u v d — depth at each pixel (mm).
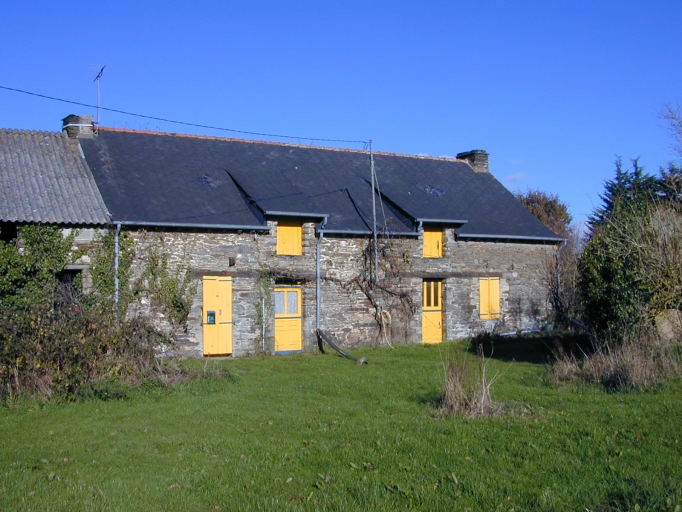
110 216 16016
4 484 6488
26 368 10602
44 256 15164
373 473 6762
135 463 7289
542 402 10047
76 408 10094
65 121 19281
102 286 15734
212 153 20609
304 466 7086
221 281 17406
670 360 11344
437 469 6828
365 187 21688
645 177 30375
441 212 20984
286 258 18344
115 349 11594
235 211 17891
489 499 5957
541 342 19422
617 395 10391
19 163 16906
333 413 9773
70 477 6758
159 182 18094
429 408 9859
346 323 19281
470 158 26266
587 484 6270
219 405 10406
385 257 19922
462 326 21422
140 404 10430
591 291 14047
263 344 17859
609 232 14570
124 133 20156
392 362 16156
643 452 7176
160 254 16578
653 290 13172
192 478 6715
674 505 5637
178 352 15742
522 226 22922
